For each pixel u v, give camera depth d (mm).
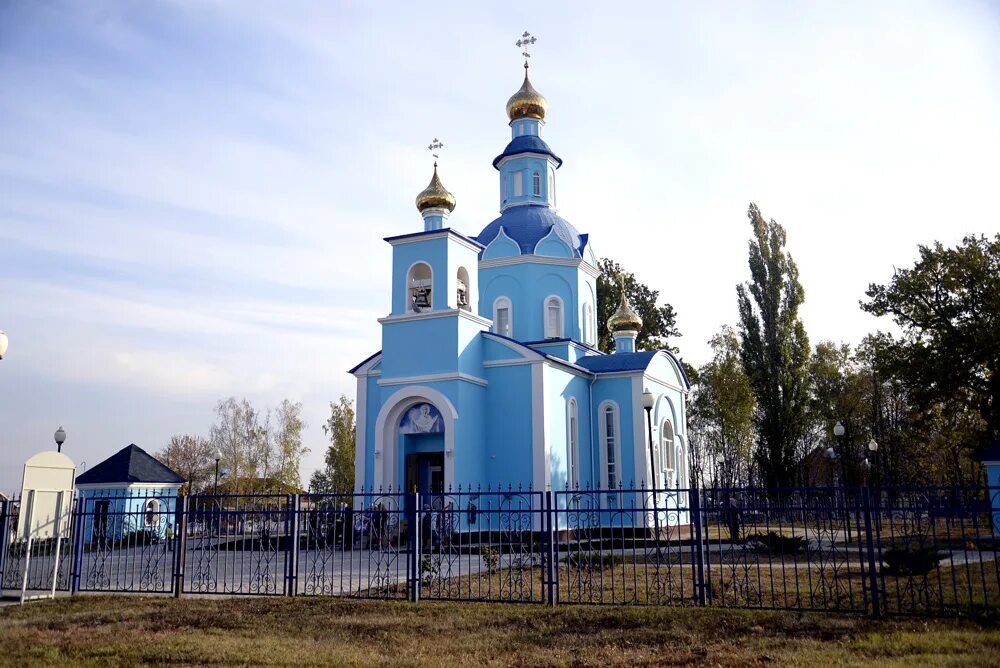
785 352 46250
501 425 28328
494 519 27078
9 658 10070
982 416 34125
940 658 9008
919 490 12305
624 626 11516
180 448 72375
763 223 48375
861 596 13672
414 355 27906
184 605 13805
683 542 24953
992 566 17000
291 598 14297
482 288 35094
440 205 30109
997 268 33219
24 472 15148
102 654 10297
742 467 55625
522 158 37188
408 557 14180
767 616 11805
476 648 10375
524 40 38781
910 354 34312
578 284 35312
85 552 25359
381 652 10219
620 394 32156
